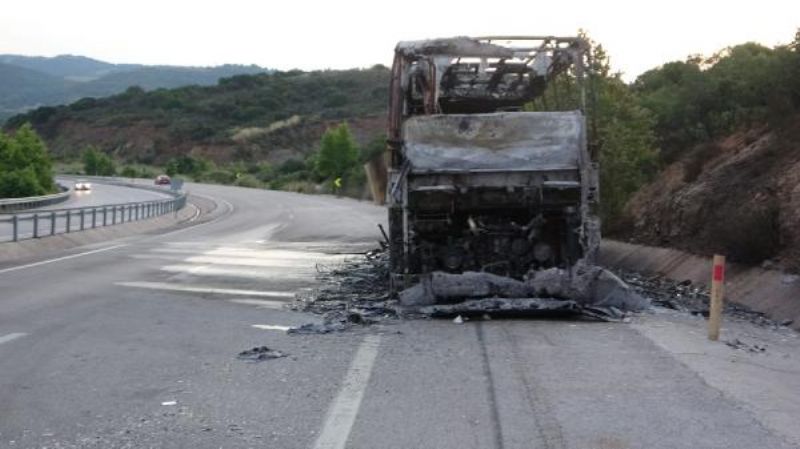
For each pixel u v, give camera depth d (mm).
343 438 5727
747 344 9273
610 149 19609
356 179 74062
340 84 172500
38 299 12781
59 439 5742
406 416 6242
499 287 10898
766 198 14867
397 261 12023
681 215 17844
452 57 12164
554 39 12078
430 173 11406
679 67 29875
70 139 168750
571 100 13047
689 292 13906
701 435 5754
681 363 7973
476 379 7359
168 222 41438
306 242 26875
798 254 12648
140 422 6133
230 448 5535
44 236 24344
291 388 7121
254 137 144125
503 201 11320
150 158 147875
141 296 13297
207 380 7418
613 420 6094
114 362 8180
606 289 11039
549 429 5875
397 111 12156
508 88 14586
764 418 6176
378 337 9422
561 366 7828
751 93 21844
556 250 11570
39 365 8047
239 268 18062
